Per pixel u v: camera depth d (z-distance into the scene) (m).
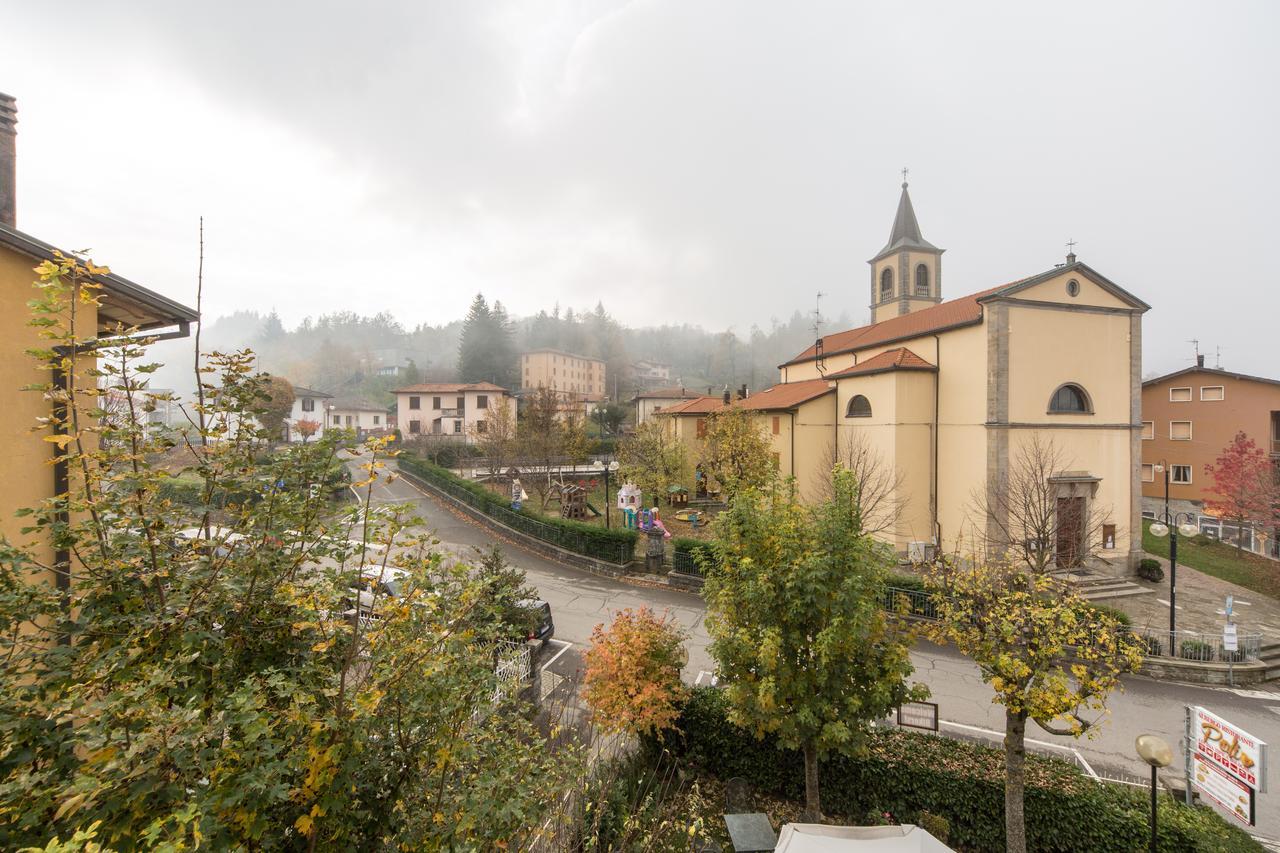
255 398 4.33
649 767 10.25
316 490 4.25
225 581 3.75
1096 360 21.73
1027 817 8.48
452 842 3.72
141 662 3.39
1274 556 24.52
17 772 2.77
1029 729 11.88
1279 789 10.45
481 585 4.25
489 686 4.39
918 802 9.01
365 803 3.60
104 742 2.72
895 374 23.19
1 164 7.79
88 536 3.78
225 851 2.76
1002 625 7.62
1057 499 20.53
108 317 8.11
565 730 9.20
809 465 27.17
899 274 38.06
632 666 9.32
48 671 3.21
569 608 18.23
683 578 20.34
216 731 2.88
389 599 3.93
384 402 93.69
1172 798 8.59
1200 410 33.41
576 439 40.91
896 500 22.47
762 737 8.45
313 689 3.49
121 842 2.64
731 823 7.81
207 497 4.01
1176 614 18.03
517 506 27.77
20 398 6.46
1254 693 13.68
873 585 8.07
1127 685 13.96
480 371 80.38
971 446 21.72
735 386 114.12
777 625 8.16
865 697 8.15
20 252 6.45
